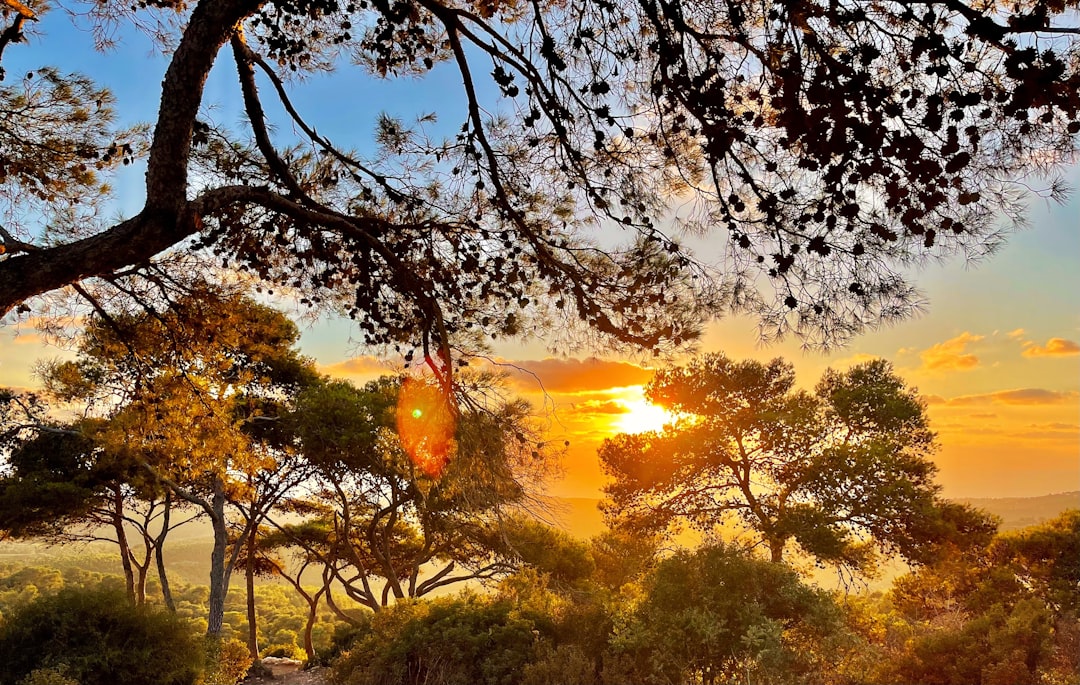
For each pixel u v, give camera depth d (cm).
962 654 656
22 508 1402
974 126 233
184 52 283
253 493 1123
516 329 459
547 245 428
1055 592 1107
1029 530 1355
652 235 383
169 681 744
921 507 1309
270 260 477
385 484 1498
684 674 589
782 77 252
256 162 443
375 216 458
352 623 1207
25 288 271
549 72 338
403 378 445
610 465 1641
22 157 478
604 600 749
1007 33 221
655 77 336
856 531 1384
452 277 440
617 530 1639
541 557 1374
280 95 391
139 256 294
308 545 1852
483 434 425
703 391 1511
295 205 357
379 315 456
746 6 303
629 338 392
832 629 625
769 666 565
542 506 435
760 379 1524
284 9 398
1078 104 206
